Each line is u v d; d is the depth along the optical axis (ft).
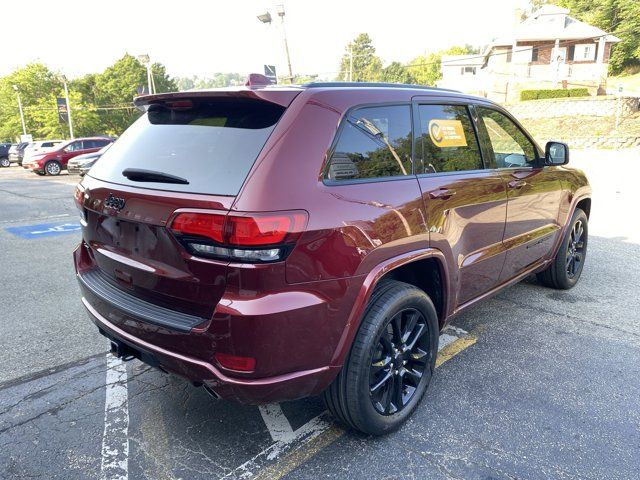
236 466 8.50
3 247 24.56
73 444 9.08
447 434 9.30
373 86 9.43
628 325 14.11
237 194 7.12
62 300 16.58
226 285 7.14
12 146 111.14
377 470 8.38
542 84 131.54
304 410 10.14
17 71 233.35
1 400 10.50
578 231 17.03
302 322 7.39
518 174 12.71
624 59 169.89
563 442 9.05
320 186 7.73
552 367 11.76
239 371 7.24
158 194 7.76
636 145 92.17
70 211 37.22
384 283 9.14
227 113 8.47
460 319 14.57
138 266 8.22
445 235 9.93
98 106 247.70
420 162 9.86
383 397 9.14
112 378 11.42
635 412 9.97
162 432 9.43
